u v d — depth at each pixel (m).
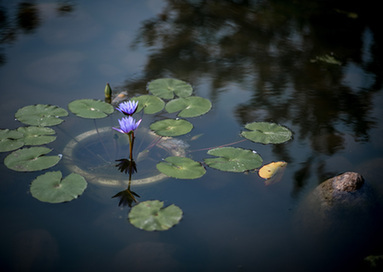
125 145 2.66
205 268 1.88
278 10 5.28
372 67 4.00
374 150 2.80
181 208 2.22
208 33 4.50
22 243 1.93
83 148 2.60
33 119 2.77
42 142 2.57
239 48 4.23
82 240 1.98
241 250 2.00
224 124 3.02
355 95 3.51
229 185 2.43
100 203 2.20
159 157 2.58
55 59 3.67
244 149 2.65
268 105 3.29
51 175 2.31
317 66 3.97
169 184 2.39
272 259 1.96
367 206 2.25
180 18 4.84
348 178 2.33
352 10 5.44
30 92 3.16
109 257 1.90
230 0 5.51
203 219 2.16
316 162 2.65
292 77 3.75
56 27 4.30
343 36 4.64
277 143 2.78
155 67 3.70
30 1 4.96
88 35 4.20
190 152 2.68
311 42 4.45
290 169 2.58
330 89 3.59
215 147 2.74
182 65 3.79
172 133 2.74
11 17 4.48
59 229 2.03
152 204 2.18
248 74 3.76
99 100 3.05
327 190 2.31
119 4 5.09
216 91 3.42
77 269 1.83
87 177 2.36
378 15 5.35
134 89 3.30
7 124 2.78
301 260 1.97
